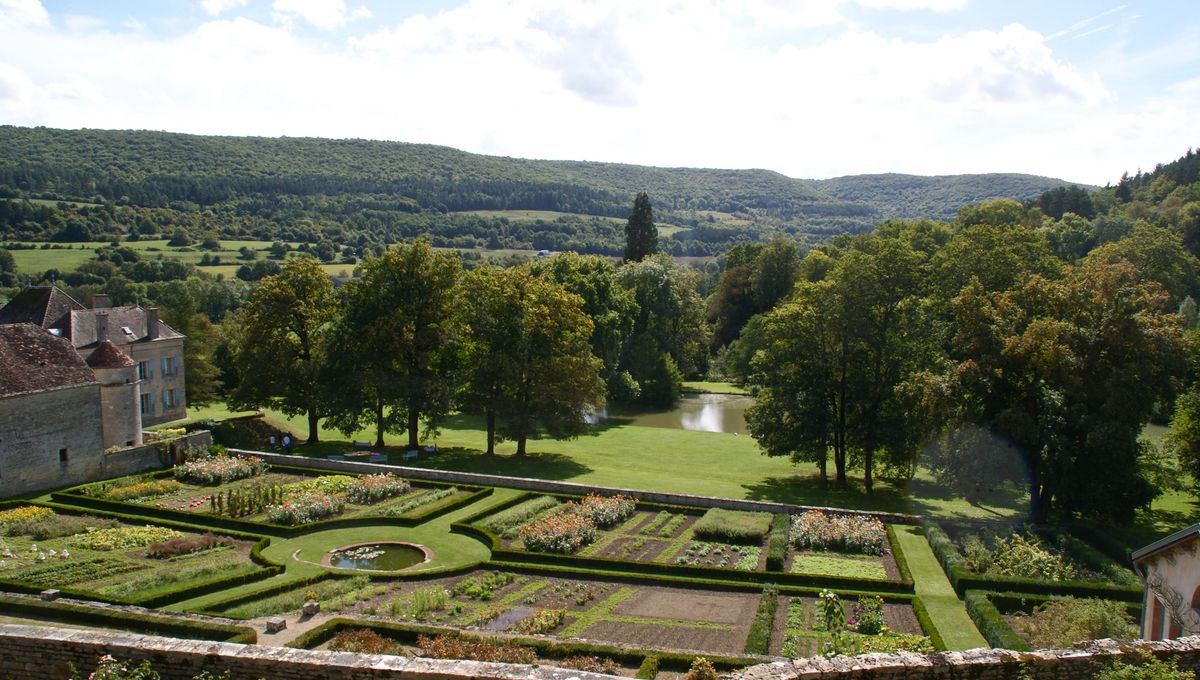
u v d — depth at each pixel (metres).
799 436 57.50
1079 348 44.16
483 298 66.44
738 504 47.16
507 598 33.66
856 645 27.73
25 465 46.97
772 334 60.09
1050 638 27.45
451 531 43.62
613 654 25.98
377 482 50.38
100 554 38.00
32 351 49.44
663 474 61.31
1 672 19.77
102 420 51.50
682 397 103.06
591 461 65.81
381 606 31.94
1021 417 43.00
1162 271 79.69
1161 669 17.36
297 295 67.31
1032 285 47.78
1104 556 38.34
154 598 31.44
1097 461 42.66
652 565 37.03
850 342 56.69
